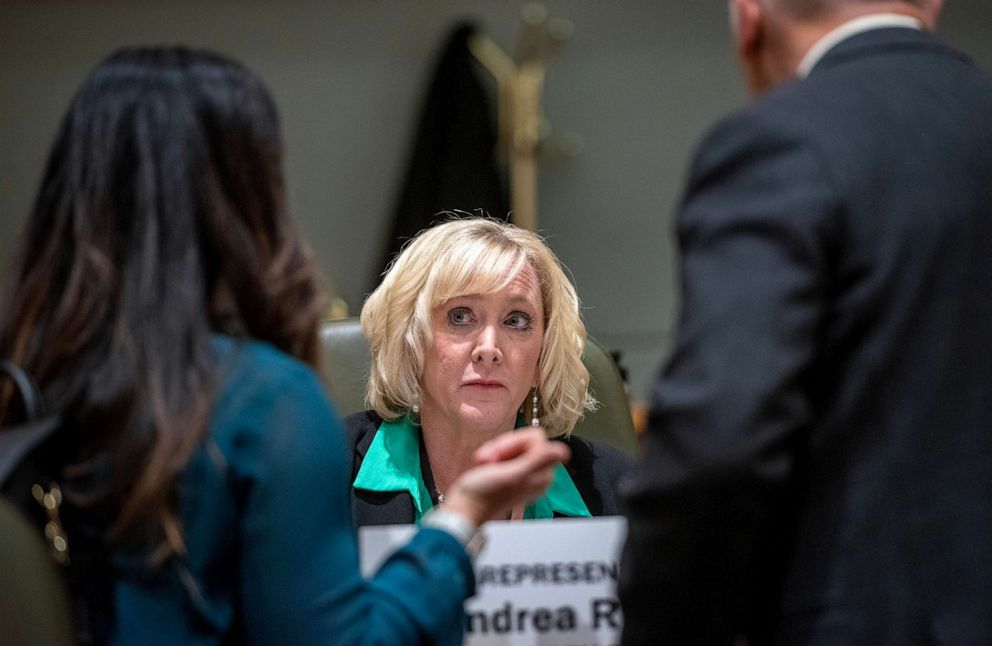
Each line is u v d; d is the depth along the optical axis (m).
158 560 2.38
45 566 2.34
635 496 2.51
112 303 2.48
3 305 2.59
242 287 2.55
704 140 2.63
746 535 2.41
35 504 2.46
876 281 2.46
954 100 2.66
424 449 4.08
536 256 4.05
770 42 2.89
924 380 2.47
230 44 9.38
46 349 2.50
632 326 9.69
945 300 2.50
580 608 3.07
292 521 2.42
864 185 2.49
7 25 9.30
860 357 2.47
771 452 2.35
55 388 2.48
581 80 9.51
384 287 4.05
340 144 9.42
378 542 2.95
